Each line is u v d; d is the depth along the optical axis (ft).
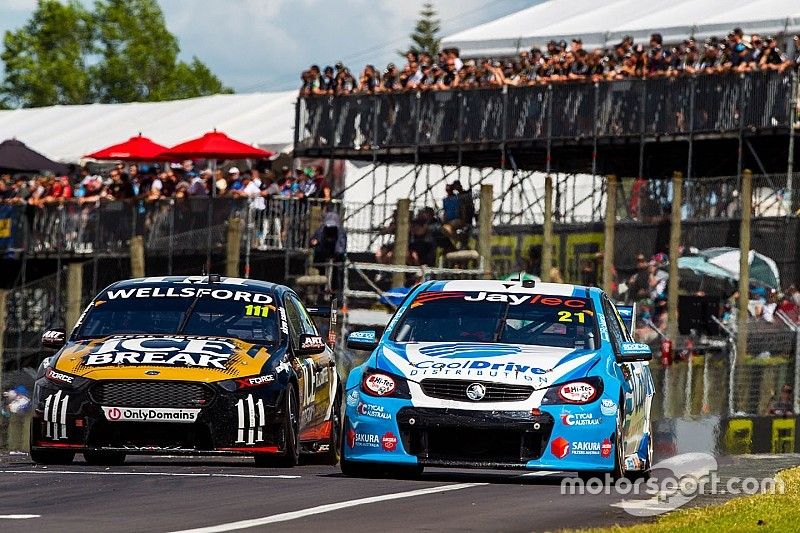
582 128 368.68
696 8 420.77
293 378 159.12
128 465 161.38
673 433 240.53
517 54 442.50
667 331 306.35
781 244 314.55
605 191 363.15
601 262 325.42
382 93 399.65
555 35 435.53
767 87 343.05
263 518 106.93
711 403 290.76
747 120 345.51
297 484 135.23
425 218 348.59
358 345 151.64
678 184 314.76
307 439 166.81
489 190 325.62
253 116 545.03
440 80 392.27
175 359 153.89
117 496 122.93
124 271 399.44
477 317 150.82
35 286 358.43
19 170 443.32
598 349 146.92
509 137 379.35
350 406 142.82
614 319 157.69
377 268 322.75
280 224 367.66
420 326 150.51
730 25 398.01
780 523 110.93
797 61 341.21
